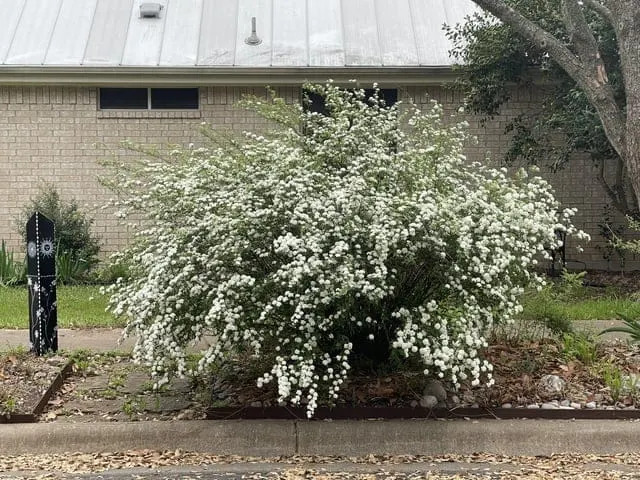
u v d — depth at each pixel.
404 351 4.85
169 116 12.81
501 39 11.23
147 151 7.93
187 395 5.77
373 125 6.14
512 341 6.71
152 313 5.08
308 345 4.81
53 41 13.07
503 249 5.14
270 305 4.66
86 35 13.24
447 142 6.04
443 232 5.00
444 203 5.09
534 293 6.79
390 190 5.36
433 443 5.01
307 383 4.61
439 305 5.18
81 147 12.80
